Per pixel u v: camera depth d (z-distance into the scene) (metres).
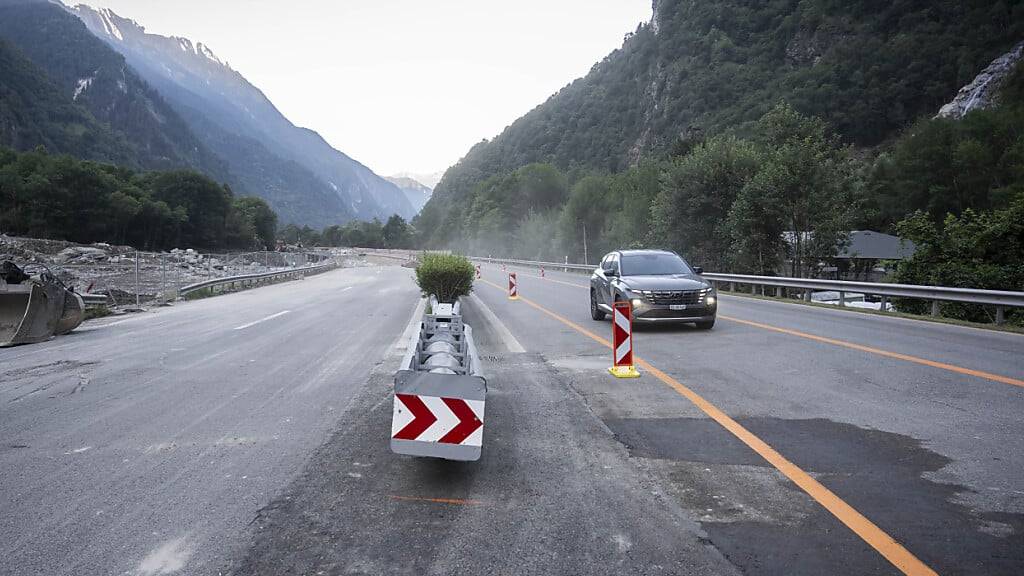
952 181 61.94
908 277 20.16
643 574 3.03
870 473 4.36
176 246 113.06
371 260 108.00
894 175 66.94
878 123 106.31
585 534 3.48
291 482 4.35
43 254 47.31
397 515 3.78
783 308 17.50
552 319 15.01
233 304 20.89
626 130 162.62
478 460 4.80
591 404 6.55
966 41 105.12
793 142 28.92
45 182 88.00
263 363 9.29
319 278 43.22
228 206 128.50
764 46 138.88
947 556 3.15
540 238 82.81
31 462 4.79
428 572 3.07
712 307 12.04
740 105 119.62
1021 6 100.19
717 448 5.00
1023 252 18.58
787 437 5.24
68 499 4.04
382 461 4.80
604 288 13.80
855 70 112.69
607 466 4.62
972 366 8.13
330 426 5.82
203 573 3.07
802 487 4.13
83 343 11.56
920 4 117.50
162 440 5.37
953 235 19.53
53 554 3.28
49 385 7.71
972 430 5.29
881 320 14.02
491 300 21.11
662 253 13.92
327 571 3.09
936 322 13.54
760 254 29.44
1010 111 65.62
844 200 27.94
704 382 7.52
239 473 4.54
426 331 6.76
